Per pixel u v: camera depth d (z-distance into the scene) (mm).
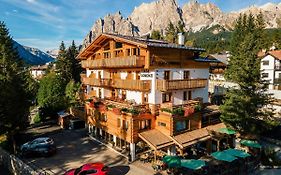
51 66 118062
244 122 34656
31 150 32312
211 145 34500
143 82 31688
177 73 35281
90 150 34344
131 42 31953
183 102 36188
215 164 30438
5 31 61031
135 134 30594
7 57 49625
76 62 83000
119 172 27703
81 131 42906
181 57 35594
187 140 30562
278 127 40406
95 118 38250
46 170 28547
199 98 37812
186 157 32344
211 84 72250
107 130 35281
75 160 31141
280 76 69375
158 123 32281
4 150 32312
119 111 31609
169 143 29844
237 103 34688
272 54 70250
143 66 32344
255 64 35250
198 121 34344
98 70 41688
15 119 34094
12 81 34969
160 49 32781
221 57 87500
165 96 33938
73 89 63219
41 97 66625
